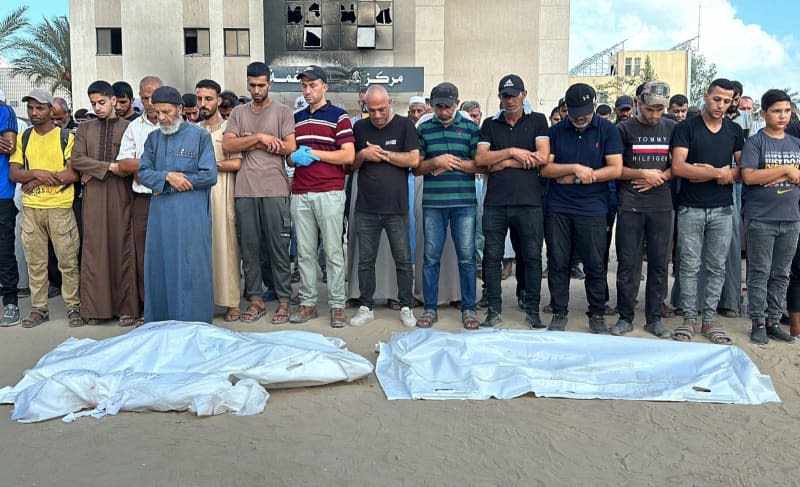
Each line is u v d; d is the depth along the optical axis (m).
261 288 6.77
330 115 6.30
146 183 5.84
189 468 3.58
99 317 6.38
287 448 3.83
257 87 6.23
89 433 4.02
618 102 7.79
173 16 29.22
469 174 6.32
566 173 5.96
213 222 6.51
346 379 4.84
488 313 6.44
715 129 5.90
